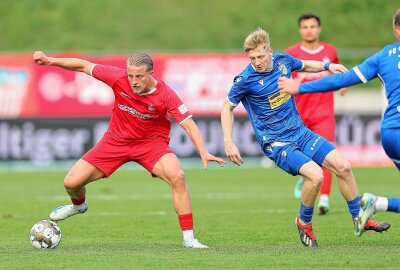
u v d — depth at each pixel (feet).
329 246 98.32
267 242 105.19
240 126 257.55
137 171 257.75
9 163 250.16
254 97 98.99
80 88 251.80
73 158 251.60
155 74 252.62
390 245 98.89
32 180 220.64
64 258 88.48
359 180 212.43
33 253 93.40
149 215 141.79
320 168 96.07
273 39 355.15
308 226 97.96
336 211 143.95
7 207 157.07
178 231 119.55
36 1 384.88
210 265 82.28
